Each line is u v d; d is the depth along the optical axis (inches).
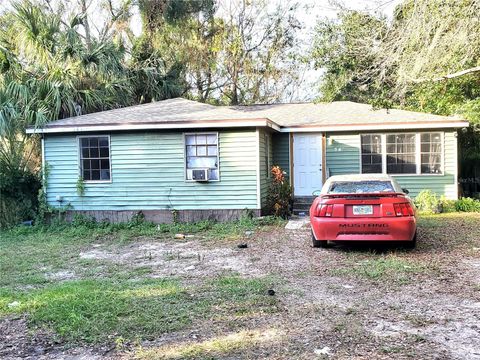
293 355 125.7
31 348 137.2
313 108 640.4
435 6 338.6
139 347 134.5
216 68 1065.5
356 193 273.3
